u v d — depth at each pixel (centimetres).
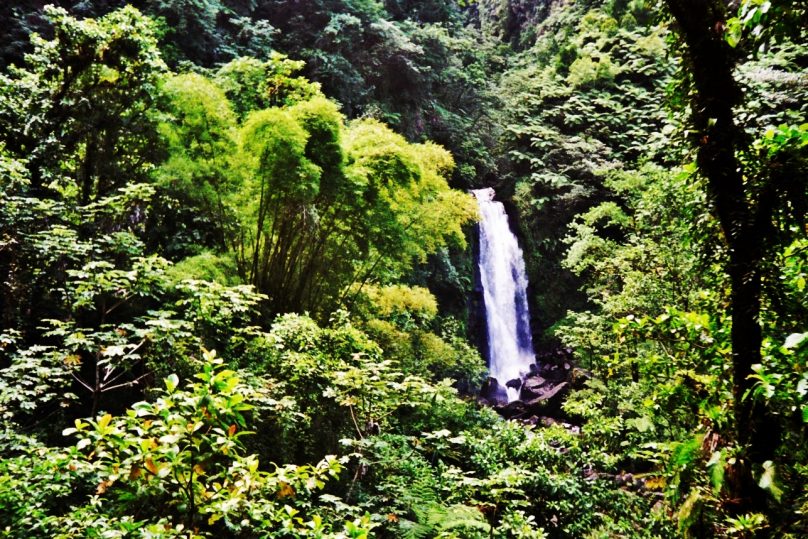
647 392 536
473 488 431
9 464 255
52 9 611
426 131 1880
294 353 461
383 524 405
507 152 1938
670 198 666
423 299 844
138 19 668
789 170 165
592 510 573
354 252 744
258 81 945
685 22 181
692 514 184
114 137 650
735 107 181
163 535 167
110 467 170
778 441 171
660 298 685
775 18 162
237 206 648
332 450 473
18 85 643
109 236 488
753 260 173
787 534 159
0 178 474
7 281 520
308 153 624
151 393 426
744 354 176
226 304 427
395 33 1717
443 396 647
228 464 219
